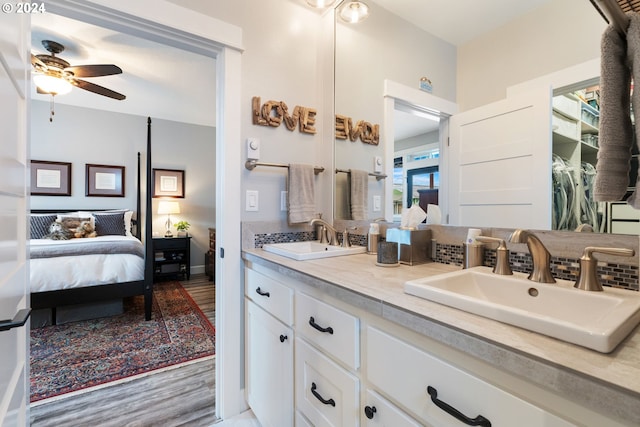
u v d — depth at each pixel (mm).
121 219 4086
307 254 1358
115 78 3258
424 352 686
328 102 1941
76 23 2287
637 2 643
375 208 1679
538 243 890
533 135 1046
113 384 1855
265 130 1750
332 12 1913
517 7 1103
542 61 1029
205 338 2500
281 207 1813
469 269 1055
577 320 762
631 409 403
